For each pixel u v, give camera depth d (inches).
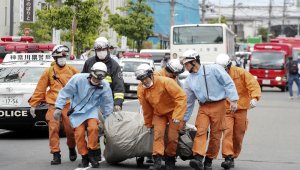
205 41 2097.7
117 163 663.1
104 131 642.2
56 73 677.3
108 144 636.7
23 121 847.1
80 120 636.7
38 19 2139.5
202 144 616.7
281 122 1189.1
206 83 618.8
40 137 906.7
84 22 1952.5
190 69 621.6
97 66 623.8
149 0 3863.2
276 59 2463.1
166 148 625.0
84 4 1942.7
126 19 2891.2
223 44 2086.6
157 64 2208.4
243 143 871.1
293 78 1980.8
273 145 857.5
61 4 2025.1
